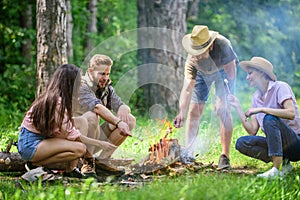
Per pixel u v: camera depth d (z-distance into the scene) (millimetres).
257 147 6980
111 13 21188
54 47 9578
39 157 6375
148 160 6887
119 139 6789
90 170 6684
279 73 17922
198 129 7180
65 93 6301
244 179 5746
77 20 15836
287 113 6629
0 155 6691
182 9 13453
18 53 14961
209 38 6910
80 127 6461
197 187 5176
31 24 14844
